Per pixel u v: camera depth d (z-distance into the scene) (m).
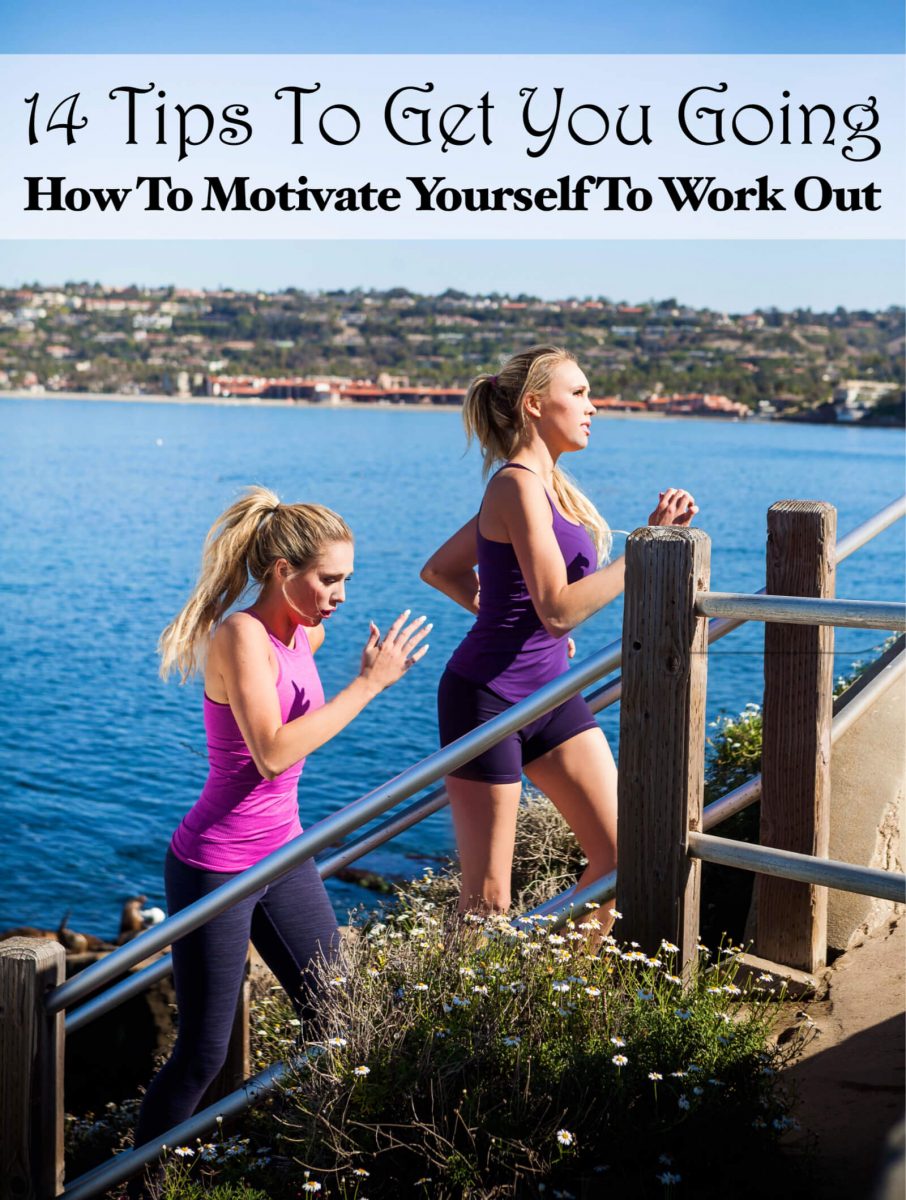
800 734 2.89
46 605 45.78
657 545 2.44
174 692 32.09
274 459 126.31
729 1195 2.10
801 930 2.94
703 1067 2.24
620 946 2.56
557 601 2.97
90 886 17.72
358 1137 2.31
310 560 2.93
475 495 87.81
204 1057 3.00
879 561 42.22
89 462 119.81
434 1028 2.40
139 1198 3.01
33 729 27.52
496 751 3.09
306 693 3.03
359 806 2.64
